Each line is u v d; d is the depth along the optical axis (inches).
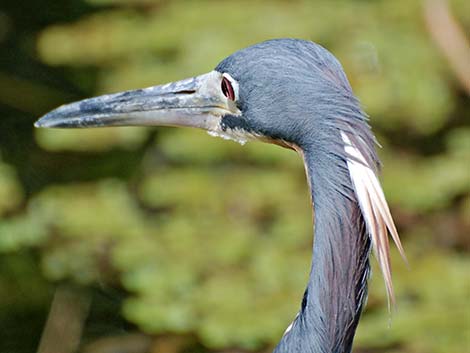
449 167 482.3
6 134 585.9
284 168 496.1
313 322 231.5
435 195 469.7
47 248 483.2
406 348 398.3
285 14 528.4
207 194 478.9
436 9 514.9
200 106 267.7
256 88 247.6
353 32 521.3
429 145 543.5
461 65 501.4
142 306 422.0
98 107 279.9
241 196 477.7
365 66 504.4
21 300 505.0
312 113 235.0
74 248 478.6
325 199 230.8
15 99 605.6
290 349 235.6
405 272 438.3
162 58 540.1
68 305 499.8
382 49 509.7
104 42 544.7
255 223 469.4
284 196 474.9
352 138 231.3
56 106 601.3
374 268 434.6
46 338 484.1
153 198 481.1
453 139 504.1
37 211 490.9
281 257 442.6
